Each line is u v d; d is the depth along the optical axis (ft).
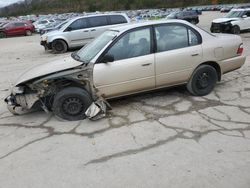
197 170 11.29
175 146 13.17
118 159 12.41
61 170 11.87
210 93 19.72
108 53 16.44
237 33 59.57
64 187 10.78
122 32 16.84
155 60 17.21
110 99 17.20
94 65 16.17
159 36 17.53
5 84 26.76
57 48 48.49
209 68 18.86
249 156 12.07
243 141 13.30
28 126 16.28
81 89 16.35
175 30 17.98
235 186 10.27
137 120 16.11
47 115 17.63
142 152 12.84
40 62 39.17
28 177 11.53
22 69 34.40
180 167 11.55
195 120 15.74
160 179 10.89
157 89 18.11
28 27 103.30
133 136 14.34
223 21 59.82
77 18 48.83
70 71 16.05
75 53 19.29
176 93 19.97
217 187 10.26
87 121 16.38
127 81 16.87
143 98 19.36
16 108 18.12
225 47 19.12
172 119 16.01
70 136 14.74
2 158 13.06
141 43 17.12
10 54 50.62
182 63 17.94
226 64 19.43
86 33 48.98
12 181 11.34
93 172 11.60
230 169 11.24
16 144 14.30
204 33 18.86
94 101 16.74
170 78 17.94
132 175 11.23
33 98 16.37
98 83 16.31
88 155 12.87
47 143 14.17
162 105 18.04
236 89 20.47
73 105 16.39
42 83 15.90
